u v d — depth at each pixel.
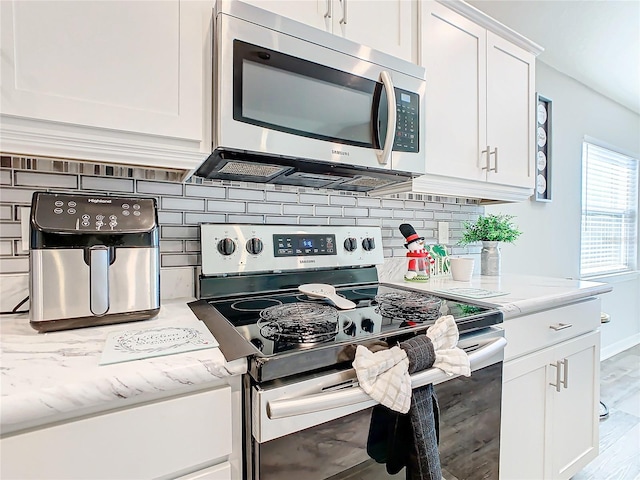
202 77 0.87
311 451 0.66
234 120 0.87
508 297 1.18
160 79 0.81
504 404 1.13
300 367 0.65
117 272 0.79
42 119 0.70
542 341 1.24
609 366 2.96
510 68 1.60
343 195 1.50
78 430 0.51
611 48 2.30
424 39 1.29
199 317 0.89
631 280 3.47
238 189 1.26
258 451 0.62
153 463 0.56
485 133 1.50
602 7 1.89
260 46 0.90
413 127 1.19
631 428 2.01
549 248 2.57
